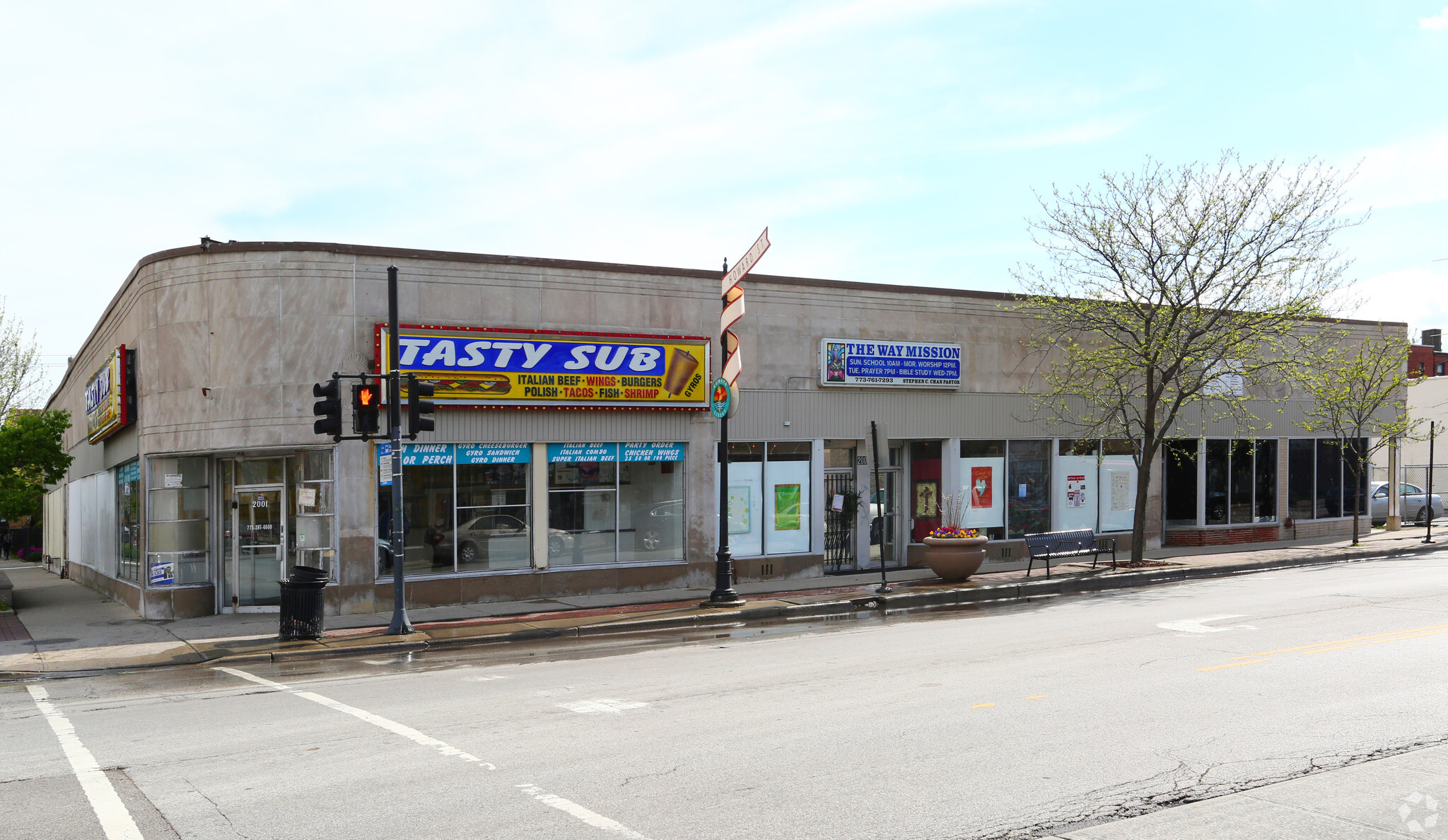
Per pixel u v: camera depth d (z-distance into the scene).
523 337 19.89
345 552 18.69
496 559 20.05
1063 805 7.05
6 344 27.33
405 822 6.88
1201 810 6.93
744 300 22.36
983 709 9.94
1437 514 37.44
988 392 25.16
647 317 21.33
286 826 6.86
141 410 20.12
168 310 19.28
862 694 10.89
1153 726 9.16
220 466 20.06
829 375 23.12
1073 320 24.95
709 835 6.50
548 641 16.47
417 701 11.24
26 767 8.62
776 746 8.70
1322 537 30.98
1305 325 28.98
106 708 11.52
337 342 18.72
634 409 21.09
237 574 19.89
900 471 25.14
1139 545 24.16
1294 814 6.84
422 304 19.30
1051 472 26.06
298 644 16.00
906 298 24.16
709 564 21.95
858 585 21.73
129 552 22.62
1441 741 8.54
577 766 8.18
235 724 10.23
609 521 21.14
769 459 22.77
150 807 7.36
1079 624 15.84
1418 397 47.78
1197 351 23.78
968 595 20.66
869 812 6.93
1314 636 13.80
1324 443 31.27
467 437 19.64
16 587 29.34
